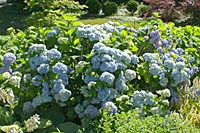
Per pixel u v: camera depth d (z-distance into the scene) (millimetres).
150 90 3189
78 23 3340
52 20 5203
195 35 4484
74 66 3059
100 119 2664
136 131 2395
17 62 3062
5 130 2465
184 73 3037
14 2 16078
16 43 3217
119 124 2510
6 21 11078
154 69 2955
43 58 2746
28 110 2891
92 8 13109
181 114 3006
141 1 15633
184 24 11016
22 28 9805
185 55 3830
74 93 2973
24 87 2844
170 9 11156
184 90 3264
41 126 2652
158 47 3535
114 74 2830
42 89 2836
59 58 2834
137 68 3102
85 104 2895
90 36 2928
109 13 12602
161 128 2381
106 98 2871
